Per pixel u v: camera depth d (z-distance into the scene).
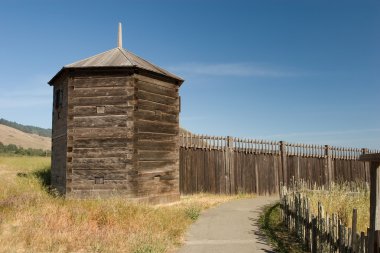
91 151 15.04
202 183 18.58
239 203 16.28
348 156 25.42
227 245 9.00
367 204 12.15
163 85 16.52
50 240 8.48
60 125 16.39
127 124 14.96
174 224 10.70
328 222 7.57
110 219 10.44
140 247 8.15
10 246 8.09
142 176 15.16
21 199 12.12
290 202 10.82
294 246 9.08
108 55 16.73
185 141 18.17
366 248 5.73
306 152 22.81
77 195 14.86
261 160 20.72
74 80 15.36
